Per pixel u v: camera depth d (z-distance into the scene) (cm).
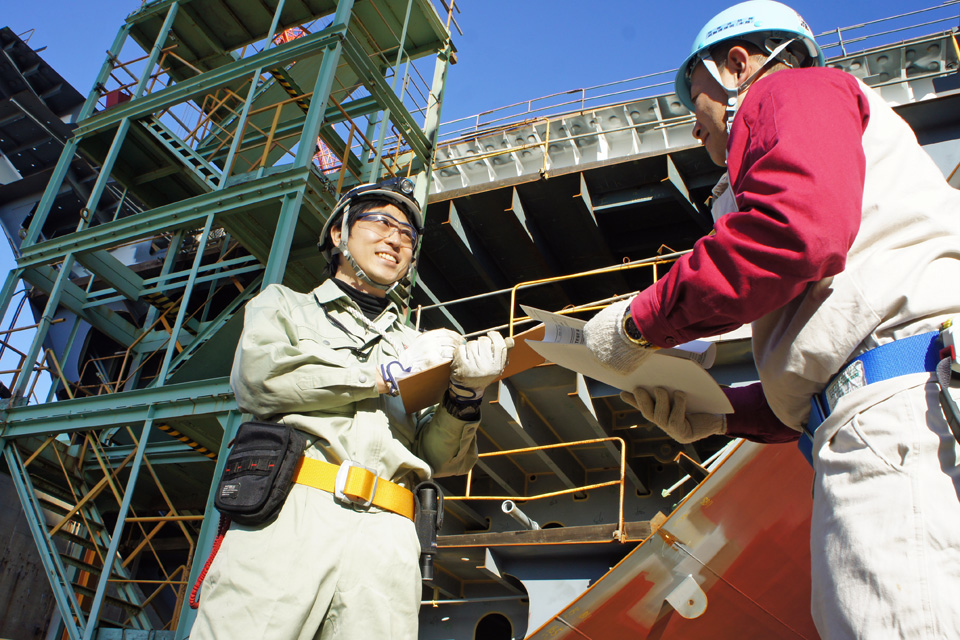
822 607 133
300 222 835
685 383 196
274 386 200
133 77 1048
